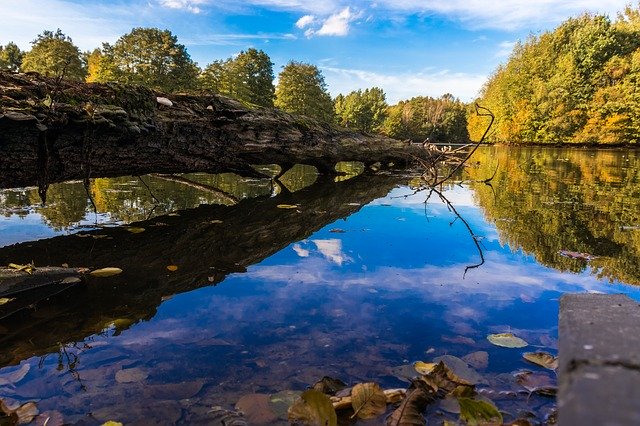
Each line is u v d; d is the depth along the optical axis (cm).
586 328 82
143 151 365
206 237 336
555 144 3203
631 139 2789
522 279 237
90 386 133
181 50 3250
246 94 3597
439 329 176
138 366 145
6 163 267
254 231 359
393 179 796
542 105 3194
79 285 228
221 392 130
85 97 299
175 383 135
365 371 144
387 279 238
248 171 530
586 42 3105
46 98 267
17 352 155
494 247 307
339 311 194
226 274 247
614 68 2920
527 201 540
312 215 431
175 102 411
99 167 336
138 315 189
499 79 4188
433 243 319
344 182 741
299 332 172
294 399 125
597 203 519
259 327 177
